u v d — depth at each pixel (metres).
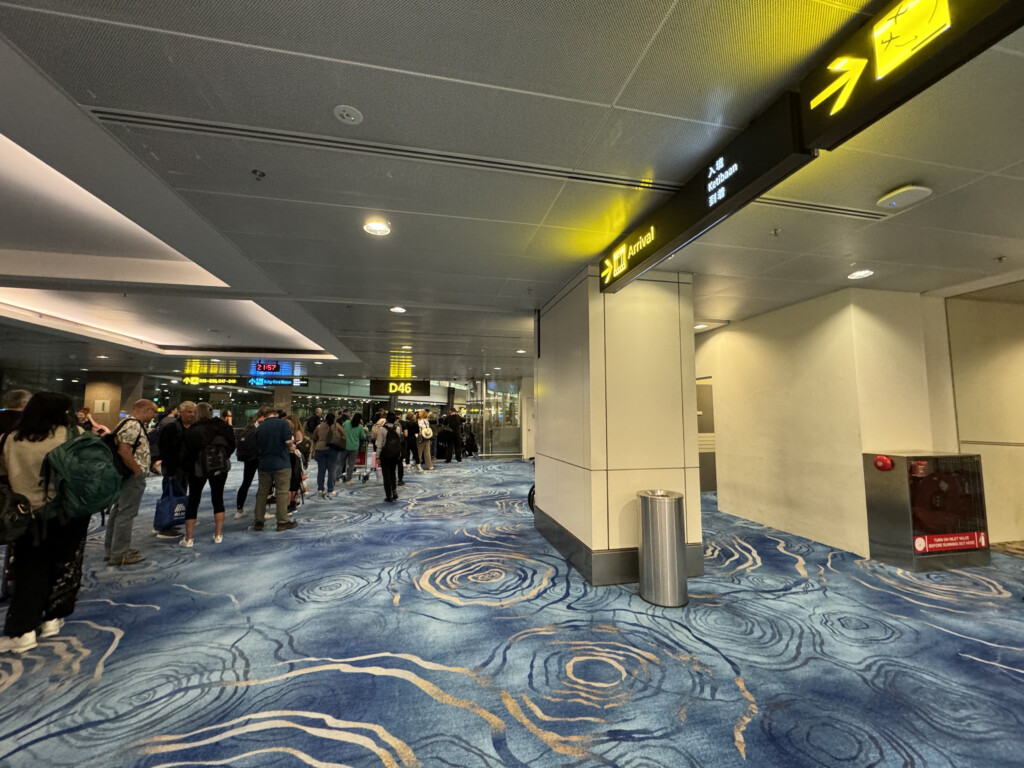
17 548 2.82
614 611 3.41
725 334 6.84
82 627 3.11
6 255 4.92
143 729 2.11
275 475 5.83
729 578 4.13
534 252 4.02
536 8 1.66
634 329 4.29
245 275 4.73
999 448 5.25
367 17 1.69
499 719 2.19
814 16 1.70
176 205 3.15
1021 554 4.82
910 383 5.05
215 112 2.21
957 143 2.42
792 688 2.44
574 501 4.47
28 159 3.30
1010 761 1.92
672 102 2.16
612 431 4.14
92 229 4.43
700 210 2.65
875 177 2.76
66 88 2.04
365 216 3.33
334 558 4.64
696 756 1.95
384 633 3.04
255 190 2.95
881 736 2.08
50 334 8.36
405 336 8.32
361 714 2.22
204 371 14.87
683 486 4.23
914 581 4.05
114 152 2.54
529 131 2.37
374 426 10.34
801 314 5.57
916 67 1.46
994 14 1.24
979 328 5.31
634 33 1.77
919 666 2.65
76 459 2.81
